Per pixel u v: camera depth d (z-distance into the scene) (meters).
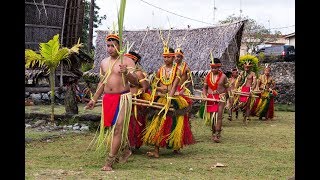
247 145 7.18
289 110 17.94
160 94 5.92
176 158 5.73
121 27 4.70
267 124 11.49
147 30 18.42
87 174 4.31
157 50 17.58
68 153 5.70
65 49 8.65
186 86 6.41
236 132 9.30
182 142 5.90
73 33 14.30
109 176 4.25
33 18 13.37
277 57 27.95
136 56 6.01
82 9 14.30
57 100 13.31
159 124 5.76
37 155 5.49
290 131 9.61
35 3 12.70
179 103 5.84
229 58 16.84
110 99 4.78
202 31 17.36
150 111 5.86
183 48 17.14
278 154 6.19
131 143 5.96
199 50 16.83
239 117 13.66
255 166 5.17
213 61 7.89
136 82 4.91
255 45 36.62
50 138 6.95
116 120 4.73
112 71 4.84
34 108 10.87
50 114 8.56
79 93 14.02
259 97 12.66
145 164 5.17
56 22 13.72
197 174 4.57
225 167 5.06
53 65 8.55
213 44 16.75
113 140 4.69
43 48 8.45
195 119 11.79
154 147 6.29
